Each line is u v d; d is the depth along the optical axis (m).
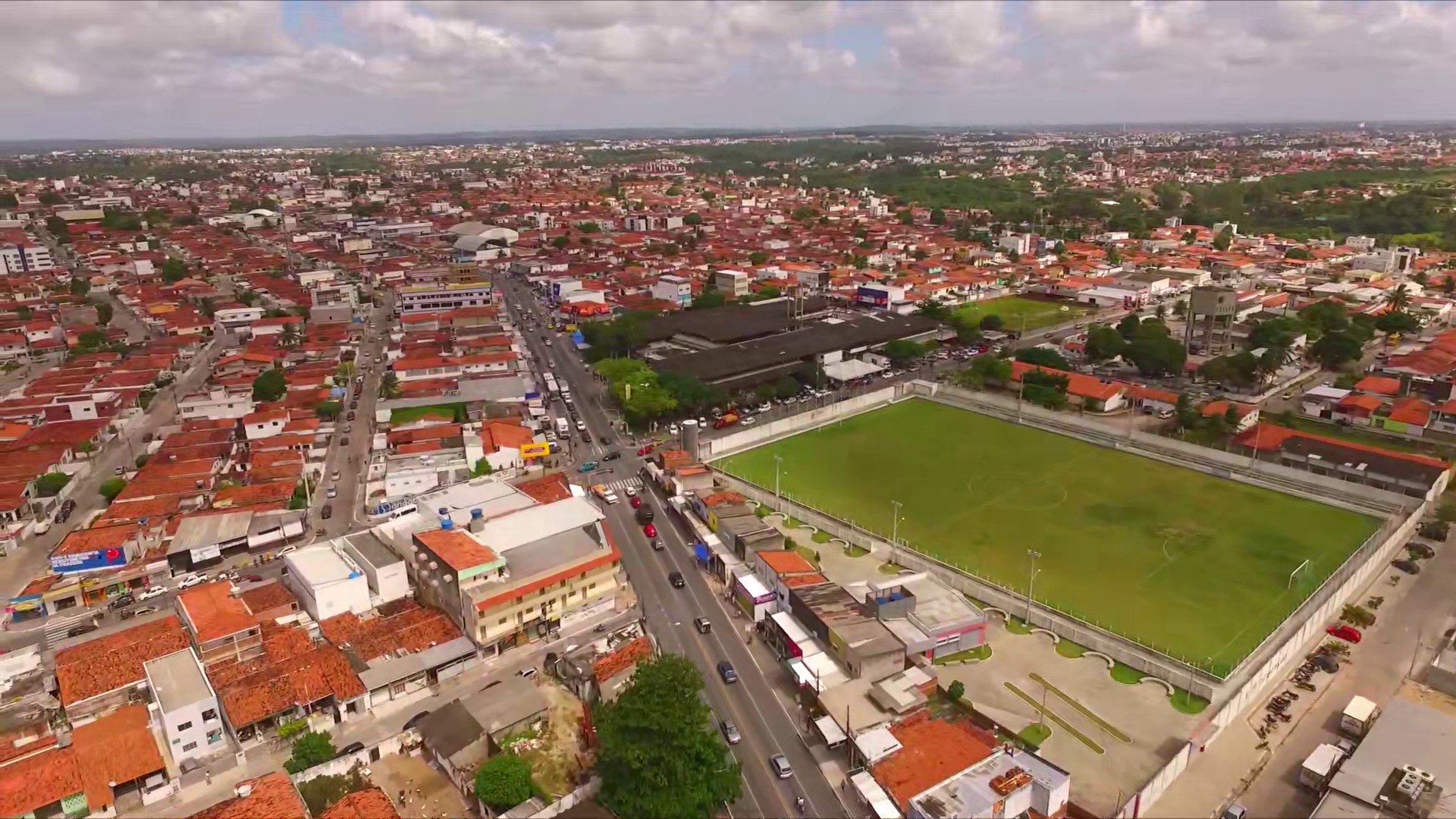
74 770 77.06
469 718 85.44
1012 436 170.25
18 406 174.38
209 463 148.75
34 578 120.00
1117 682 93.50
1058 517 133.12
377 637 98.69
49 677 95.38
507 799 74.62
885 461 157.25
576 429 174.88
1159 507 136.12
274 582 111.88
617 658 94.50
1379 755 77.62
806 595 102.88
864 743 81.12
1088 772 80.06
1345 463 141.62
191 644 97.19
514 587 100.50
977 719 87.94
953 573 114.62
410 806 77.75
